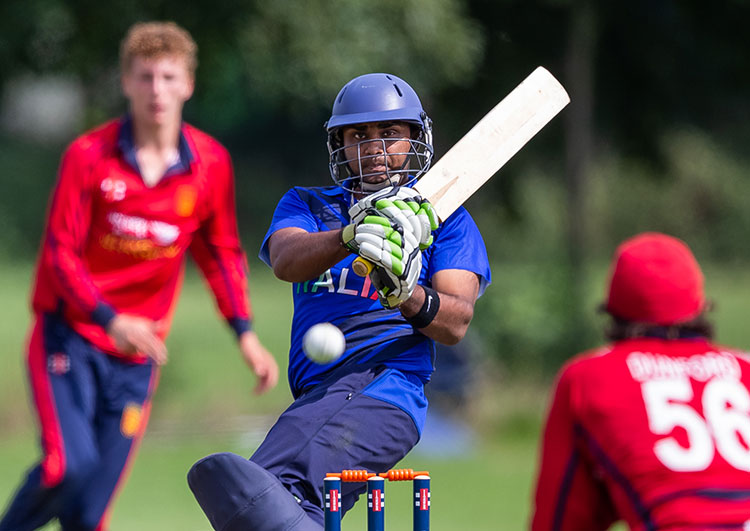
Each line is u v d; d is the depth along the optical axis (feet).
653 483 34.40
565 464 35.96
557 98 46.80
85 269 59.36
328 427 44.04
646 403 35.19
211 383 170.30
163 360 57.00
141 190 59.98
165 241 61.11
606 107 229.25
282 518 41.14
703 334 36.88
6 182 337.93
